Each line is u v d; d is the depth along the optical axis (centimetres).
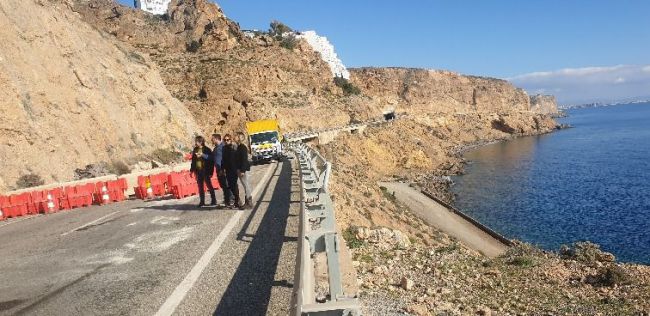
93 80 3653
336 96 14312
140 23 12875
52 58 3216
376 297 1051
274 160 3803
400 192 6066
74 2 12975
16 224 1670
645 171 8412
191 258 948
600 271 1889
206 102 8431
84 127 3228
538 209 5481
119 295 753
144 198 2148
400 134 12331
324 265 1020
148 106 4503
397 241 1798
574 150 12975
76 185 2186
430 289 1223
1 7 2945
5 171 2334
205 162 1642
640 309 1481
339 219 1841
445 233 3397
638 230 4247
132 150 3709
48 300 752
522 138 19212
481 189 7275
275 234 1101
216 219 1366
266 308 661
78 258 1027
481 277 1584
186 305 690
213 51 12062
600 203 5697
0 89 2548
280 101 10338
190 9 13525
